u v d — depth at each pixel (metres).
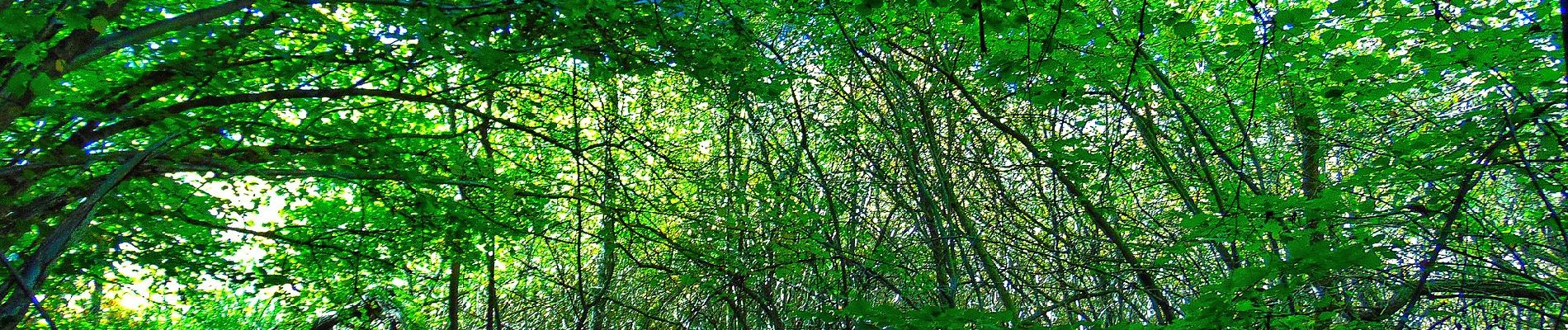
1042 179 6.61
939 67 5.08
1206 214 3.86
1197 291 4.73
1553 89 4.21
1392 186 5.13
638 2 5.65
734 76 5.86
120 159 4.26
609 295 7.57
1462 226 4.66
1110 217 6.02
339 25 5.24
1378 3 4.91
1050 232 5.48
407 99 5.70
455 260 7.08
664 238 6.33
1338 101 5.03
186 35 4.41
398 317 7.75
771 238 6.03
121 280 6.89
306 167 5.07
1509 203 5.40
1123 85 5.08
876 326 3.46
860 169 5.88
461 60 5.35
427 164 6.54
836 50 6.04
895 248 5.68
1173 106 5.33
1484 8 4.23
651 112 7.98
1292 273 3.13
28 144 4.25
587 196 6.68
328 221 7.21
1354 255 2.98
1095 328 3.66
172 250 6.06
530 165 7.75
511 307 9.37
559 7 5.18
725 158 6.50
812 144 6.88
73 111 4.01
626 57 5.80
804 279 6.72
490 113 7.31
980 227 5.88
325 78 6.70
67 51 3.98
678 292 6.77
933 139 5.00
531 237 7.51
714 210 6.27
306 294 7.52
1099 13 5.57
